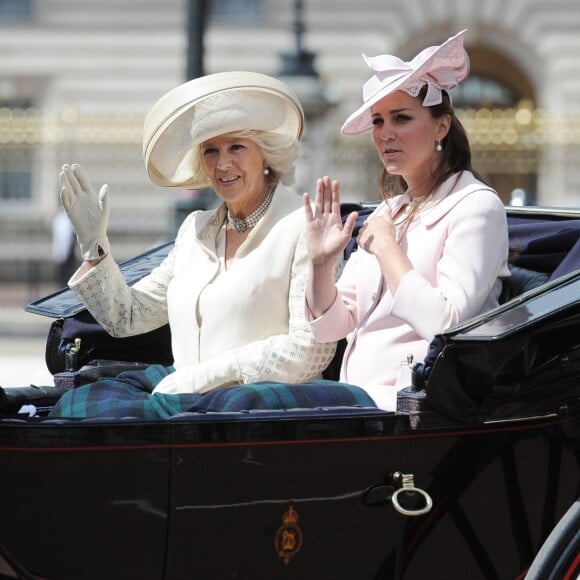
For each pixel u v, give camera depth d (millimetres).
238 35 88625
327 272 12789
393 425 11586
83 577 11078
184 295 13805
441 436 11820
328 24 88125
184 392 12914
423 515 11859
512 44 90312
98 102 89438
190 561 11227
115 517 11016
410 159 13156
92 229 14312
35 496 10945
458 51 12992
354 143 68125
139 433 10961
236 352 13094
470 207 12805
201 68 39719
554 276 13141
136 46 89188
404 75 12891
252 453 11234
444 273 12594
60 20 89500
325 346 13281
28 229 78125
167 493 11070
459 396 11695
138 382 13469
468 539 12102
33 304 16094
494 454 12078
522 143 68875
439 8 88938
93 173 74188
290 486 11375
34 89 89938
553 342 11859
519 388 11891
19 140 72250
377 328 13148
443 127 13258
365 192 68438
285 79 57469
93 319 15508
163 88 89188
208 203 41125
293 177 14094
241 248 13680
